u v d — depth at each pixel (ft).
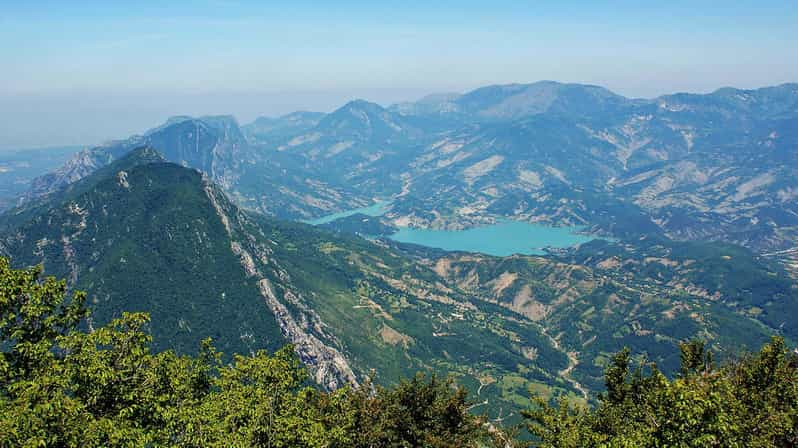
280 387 213.66
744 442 189.16
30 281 183.52
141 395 185.68
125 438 161.79
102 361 184.14
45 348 175.01
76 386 173.58
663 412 183.83
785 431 196.65
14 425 140.87
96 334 188.55
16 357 175.01
